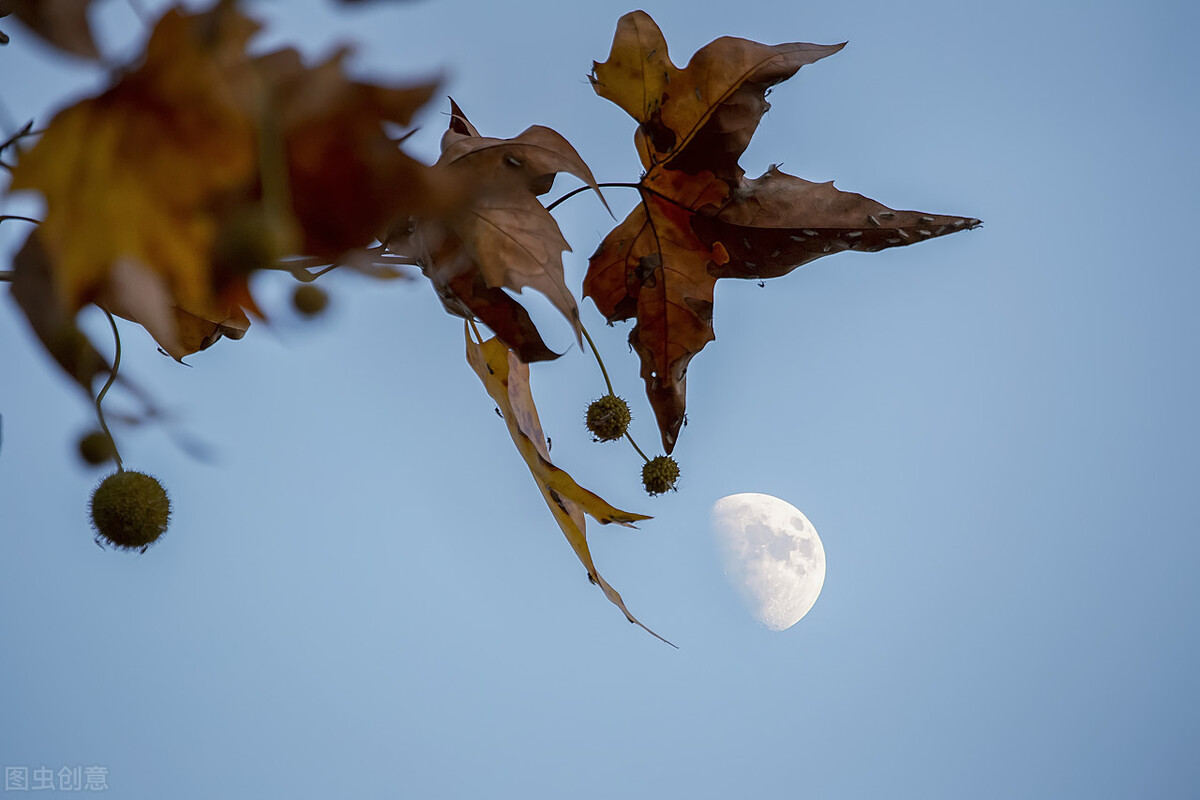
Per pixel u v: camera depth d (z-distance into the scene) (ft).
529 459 8.16
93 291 5.43
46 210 5.29
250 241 5.16
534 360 7.92
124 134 5.13
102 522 8.01
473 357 8.24
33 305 6.28
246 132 5.06
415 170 5.26
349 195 5.22
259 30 5.05
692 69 8.39
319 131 5.09
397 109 5.11
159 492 8.05
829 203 8.38
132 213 5.24
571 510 8.21
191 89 5.02
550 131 7.98
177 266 5.38
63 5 4.81
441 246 7.84
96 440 7.38
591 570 8.16
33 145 5.21
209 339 8.01
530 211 7.90
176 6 4.97
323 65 5.03
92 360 6.86
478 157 7.94
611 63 8.39
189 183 5.20
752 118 8.40
